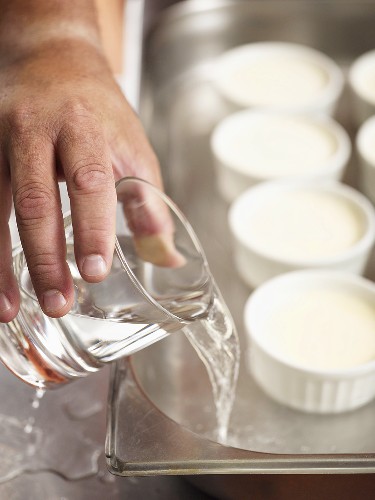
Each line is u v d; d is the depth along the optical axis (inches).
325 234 42.1
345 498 27.2
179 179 49.3
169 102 55.0
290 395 33.8
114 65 46.3
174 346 36.6
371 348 34.3
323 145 48.7
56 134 26.3
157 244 29.9
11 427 31.3
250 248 40.4
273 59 56.0
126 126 31.8
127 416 28.3
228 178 47.1
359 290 37.3
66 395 32.6
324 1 55.4
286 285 37.6
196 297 27.8
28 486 29.0
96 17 35.3
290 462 26.5
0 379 33.1
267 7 55.4
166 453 26.8
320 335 35.3
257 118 51.0
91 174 24.0
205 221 46.3
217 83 53.8
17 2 34.3
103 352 26.5
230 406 31.6
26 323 26.4
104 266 22.9
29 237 23.8
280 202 44.5
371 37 56.3
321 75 54.6
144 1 57.6
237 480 27.3
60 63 31.4
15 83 29.8
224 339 29.2
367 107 51.5
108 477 29.4
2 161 27.0
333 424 33.7
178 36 54.9
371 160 45.5
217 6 55.1
